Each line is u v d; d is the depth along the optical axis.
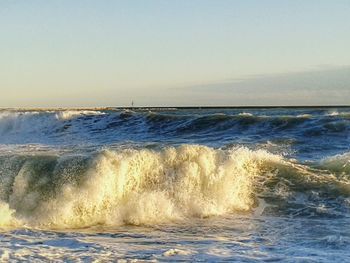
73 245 8.32
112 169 11.33
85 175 11.20
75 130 30.75
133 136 26.41
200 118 27.69
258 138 22.14
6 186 11.34
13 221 10.30
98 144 21.88
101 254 7.63
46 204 10.92
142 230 10.02
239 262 7.37
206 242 8.85
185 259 7.48
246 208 11.74
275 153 17.98
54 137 28.98
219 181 12.12
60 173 11.31
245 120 26.09
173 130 27.12
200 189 12.02
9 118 33.59
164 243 8.73
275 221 10.63
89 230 9.98
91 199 10.93
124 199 11.30
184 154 12.20
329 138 21.25
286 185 12.48
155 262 7.25
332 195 11.98
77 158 11.59
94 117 32.91
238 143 20.41
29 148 19.94
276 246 8.51
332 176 12.80
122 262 7.18
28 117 33.31
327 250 8.21
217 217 11.16
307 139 21.20
